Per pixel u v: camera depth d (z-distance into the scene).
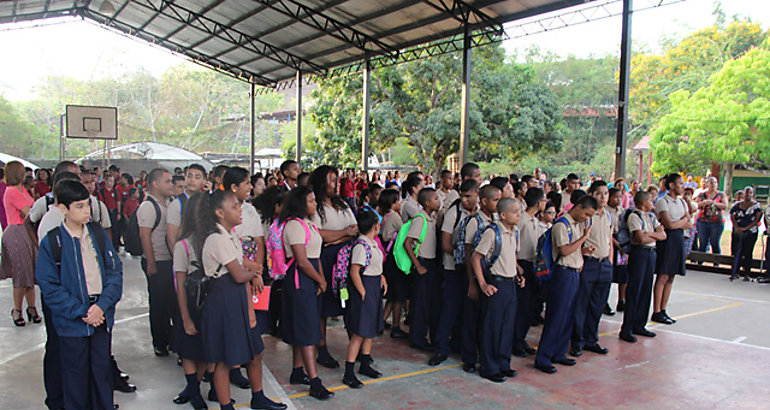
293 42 17.78
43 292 2.90
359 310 3.92
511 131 19.86
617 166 8.94
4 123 35.62
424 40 14.29
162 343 4.48
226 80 49.00
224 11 16.67
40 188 7.83
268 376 4.12
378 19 13.64
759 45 23.33
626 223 5.46
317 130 25.25
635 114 27.30
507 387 3.99
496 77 19.75
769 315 6.28
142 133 44.25
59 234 2.94
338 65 18.84
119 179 11.31
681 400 3.81
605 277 4.82
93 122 19.45
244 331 3.10
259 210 4.62
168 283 4.32
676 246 5.73
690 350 4.97
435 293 4.80
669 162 19.17
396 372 4.28
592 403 3.72
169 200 4.34
